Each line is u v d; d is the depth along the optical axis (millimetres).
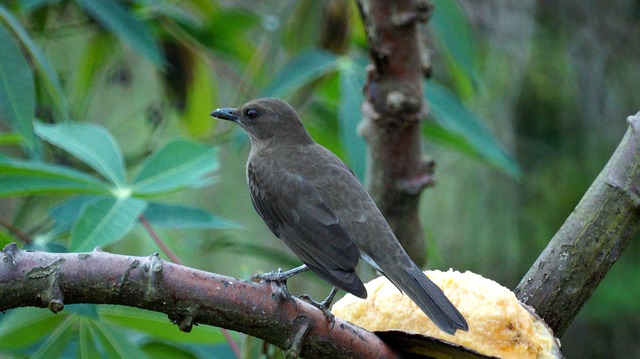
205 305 5598
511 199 16250
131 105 15766
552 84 16453
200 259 15727
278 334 5762
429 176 9008
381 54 8570
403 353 6055
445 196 16188
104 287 5453
